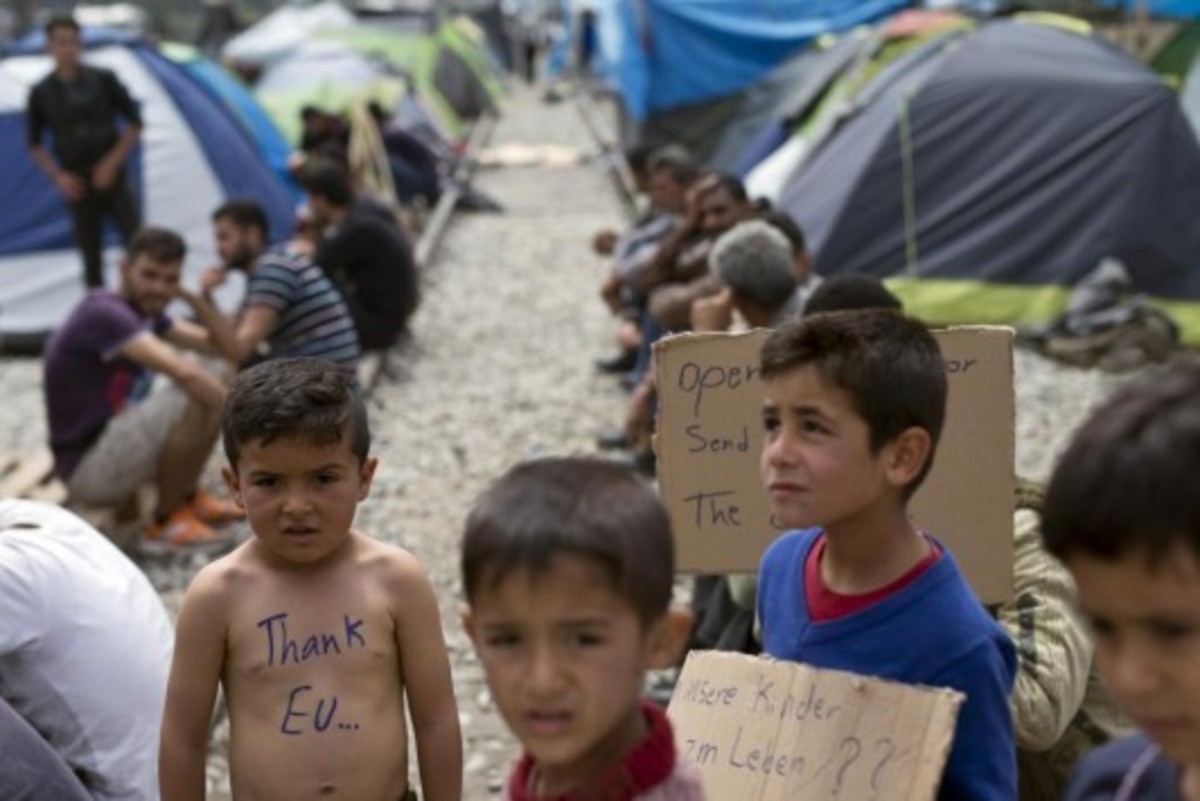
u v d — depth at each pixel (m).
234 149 14.04
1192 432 1.61
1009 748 2.64
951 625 2.64
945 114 12.59
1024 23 13.25
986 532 3.49
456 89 35.06
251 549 3.27
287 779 3.14
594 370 12.25
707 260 8.67
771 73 17.70
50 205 13.30
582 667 1.95
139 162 13.57
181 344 8.53
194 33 44.53
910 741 2.49
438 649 3.28
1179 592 1.62
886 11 19.27
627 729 2.09
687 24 19.25
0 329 13.19
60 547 4.12
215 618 3.20
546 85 48.31
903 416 2.64
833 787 2.54
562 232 20.42
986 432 3.50
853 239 12.42
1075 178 12.34
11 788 3.54
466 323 14.47
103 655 4.06
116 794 4.10
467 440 10.19
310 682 3.17
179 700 3.21
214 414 7.62
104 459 7.60
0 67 13.55
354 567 3.24
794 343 2.68
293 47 27.84
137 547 7.74
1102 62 12.75
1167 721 1.66
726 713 2.71
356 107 19.39
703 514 3.77
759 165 15.41
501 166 28.58
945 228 12.40
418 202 19.89
